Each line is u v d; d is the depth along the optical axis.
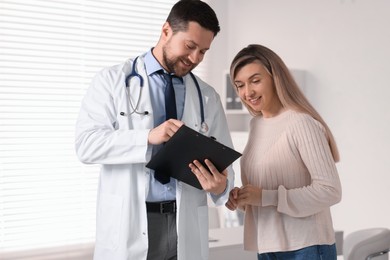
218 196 1.93
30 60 3.90
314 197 1.79
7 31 3.81
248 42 4.70
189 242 1.88
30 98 3.89
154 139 1.70
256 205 1.86
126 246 1.78
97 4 4.18
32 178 3.89
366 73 3.60
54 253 3.96
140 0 4.38
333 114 3.86
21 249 3.85
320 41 3.95
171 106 1.87
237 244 2.54
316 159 1.80
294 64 4.19
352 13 3.69
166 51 1.81
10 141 3.81
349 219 3.77
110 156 1.75
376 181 3.56
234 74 1.96
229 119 4.71
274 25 4.38
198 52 1.76
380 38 3.49
